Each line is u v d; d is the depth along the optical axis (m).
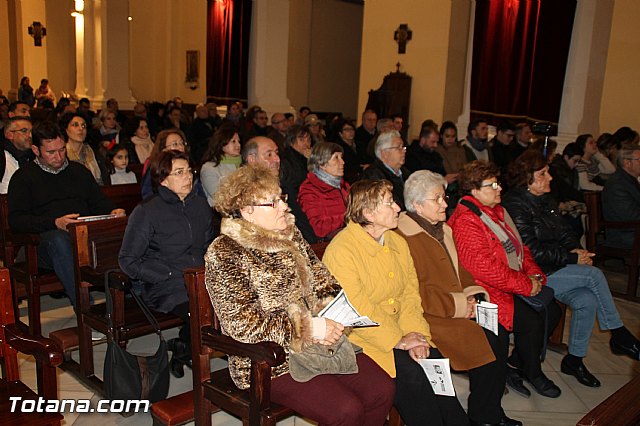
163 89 16.27
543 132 4.59
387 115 9.53
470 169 3.17
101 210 4.03
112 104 10.16
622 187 4.93
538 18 7.96
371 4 9.77
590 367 3.70
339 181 3.97
